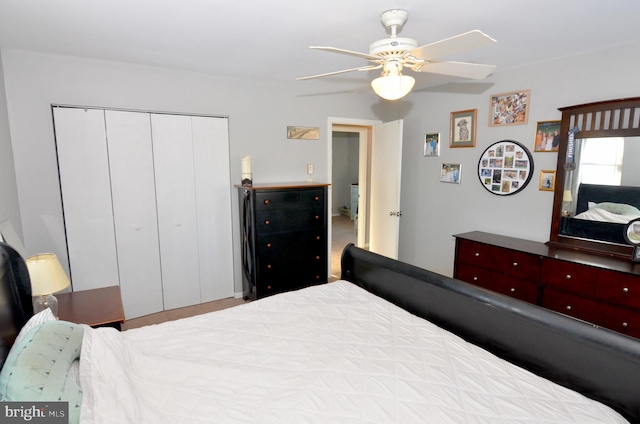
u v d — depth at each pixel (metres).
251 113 3.71
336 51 1.68
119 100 3.05
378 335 1.75
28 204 2.81
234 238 3.76
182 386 1.37
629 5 1.89
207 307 3.57
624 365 1.25
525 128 3.22
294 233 3.60
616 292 2.34
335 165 9.09
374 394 1.32
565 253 2.76
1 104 2.53
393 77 1.82
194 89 3.37
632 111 2.55
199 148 3.45
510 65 3.17
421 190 4.27
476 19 2.08
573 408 1.24
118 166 3.08
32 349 1.14
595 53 2.72
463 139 3.75
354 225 7.82
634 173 2.57
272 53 2.75
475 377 1.41
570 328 1.39
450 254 4.01
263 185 3.53
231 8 1.91
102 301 2.16
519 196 3.32
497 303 1.65
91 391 1.17
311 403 1.27
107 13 1.98
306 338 1.74
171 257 3.43
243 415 1.22
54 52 2.72
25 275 1.53
